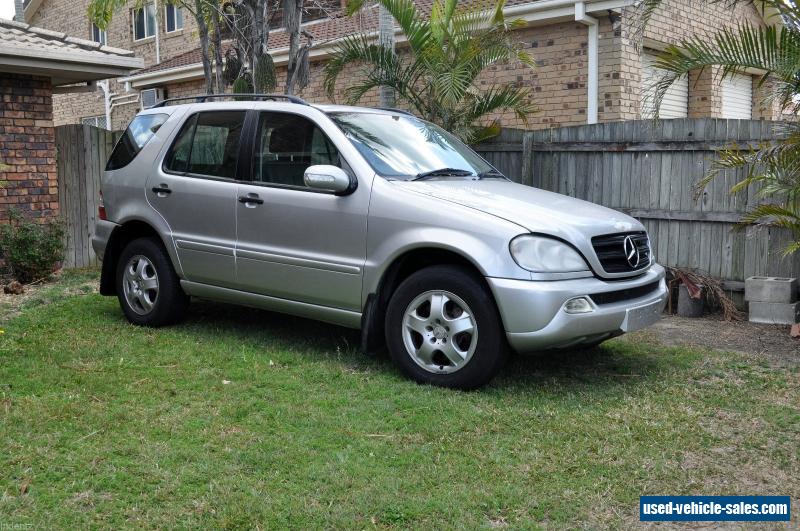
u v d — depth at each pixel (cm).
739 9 1323
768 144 652
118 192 666
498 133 929
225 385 493
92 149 1069
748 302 757
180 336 619
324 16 1570
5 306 766
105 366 531
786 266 746
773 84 682
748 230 745
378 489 346
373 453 387
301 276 547
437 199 499
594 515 331
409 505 332
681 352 602
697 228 793
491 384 505
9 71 940
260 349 581
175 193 621
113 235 672
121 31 2186
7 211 942
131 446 386
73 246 1065
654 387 506
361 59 945
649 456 391
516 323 459
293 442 399
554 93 1162
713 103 1270
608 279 488
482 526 316
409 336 504
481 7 941
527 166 892
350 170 531
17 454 374
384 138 570
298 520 317
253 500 332
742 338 665
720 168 682
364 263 515
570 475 367
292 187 556
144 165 651
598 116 1118
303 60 1052
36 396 466
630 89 1116
